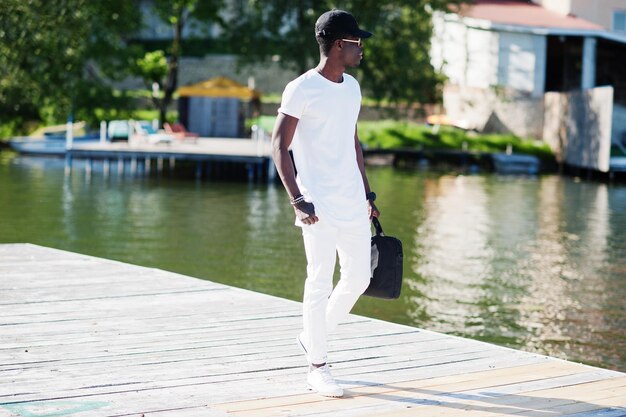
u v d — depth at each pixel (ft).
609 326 34.73
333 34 16.25
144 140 105.91
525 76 122.42
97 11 102.37
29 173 94.02
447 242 56.03
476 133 124.26
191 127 125.59
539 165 114.11
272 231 59.00
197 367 18.78
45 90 99.45
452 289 41.52
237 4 121.80
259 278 42.70
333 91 16.38
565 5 131.54
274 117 130.72
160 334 21.62
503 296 40.14
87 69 110.73
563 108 116.16
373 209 17.67
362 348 20.68
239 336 21.58
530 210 73.77
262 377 18.12
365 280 16.81
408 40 117.70
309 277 16.89
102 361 19.08
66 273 29.58
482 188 91.45
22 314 23.48
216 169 101.60
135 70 109.40
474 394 17.20
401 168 112.68
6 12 94.79
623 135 116.98
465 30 125.29
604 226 64.85
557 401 16.83
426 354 20.18
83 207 69.36
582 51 126.62
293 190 16.15
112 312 23.97
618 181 105.29
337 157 16.56
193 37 129.18
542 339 32.63
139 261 46.88
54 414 15.57
